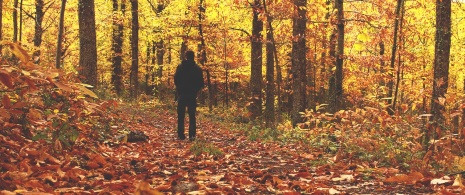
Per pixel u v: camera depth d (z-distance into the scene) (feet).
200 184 13.02
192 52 29.12
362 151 21.77
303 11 42.80
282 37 62.90
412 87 60.08
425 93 32.55
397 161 20.40
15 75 11.81
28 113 14.03
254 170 17.53
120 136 24.12
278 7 42.06
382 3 45.55
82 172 13.69
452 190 12.92
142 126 36.65
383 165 19.92
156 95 101.81
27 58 9.77
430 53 71.92
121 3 79.82
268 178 15.16
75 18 83.15
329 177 16.29
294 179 15.96
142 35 85.97
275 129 34.14
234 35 79.97
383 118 22.08
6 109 12.07
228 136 34.32
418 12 56.90
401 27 50.37
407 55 55.93
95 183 12.35
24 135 15.43
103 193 10.71
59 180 12.33
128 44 93.76
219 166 18.85
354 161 20.52
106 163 16.06
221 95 120.06
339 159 20.53
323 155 22.62
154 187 12.59
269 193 13.09
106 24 77.10
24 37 89.04
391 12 45.70
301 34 43.01
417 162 19.04
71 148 17.07
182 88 29.17
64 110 15.87
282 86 81.51
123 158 18.60
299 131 30.91
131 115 44.27
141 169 16.52
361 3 51.83
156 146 24.59
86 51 33.14
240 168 18.28
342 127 23.94
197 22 74.23
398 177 14.96
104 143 22.06
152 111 61.82
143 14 80.64
